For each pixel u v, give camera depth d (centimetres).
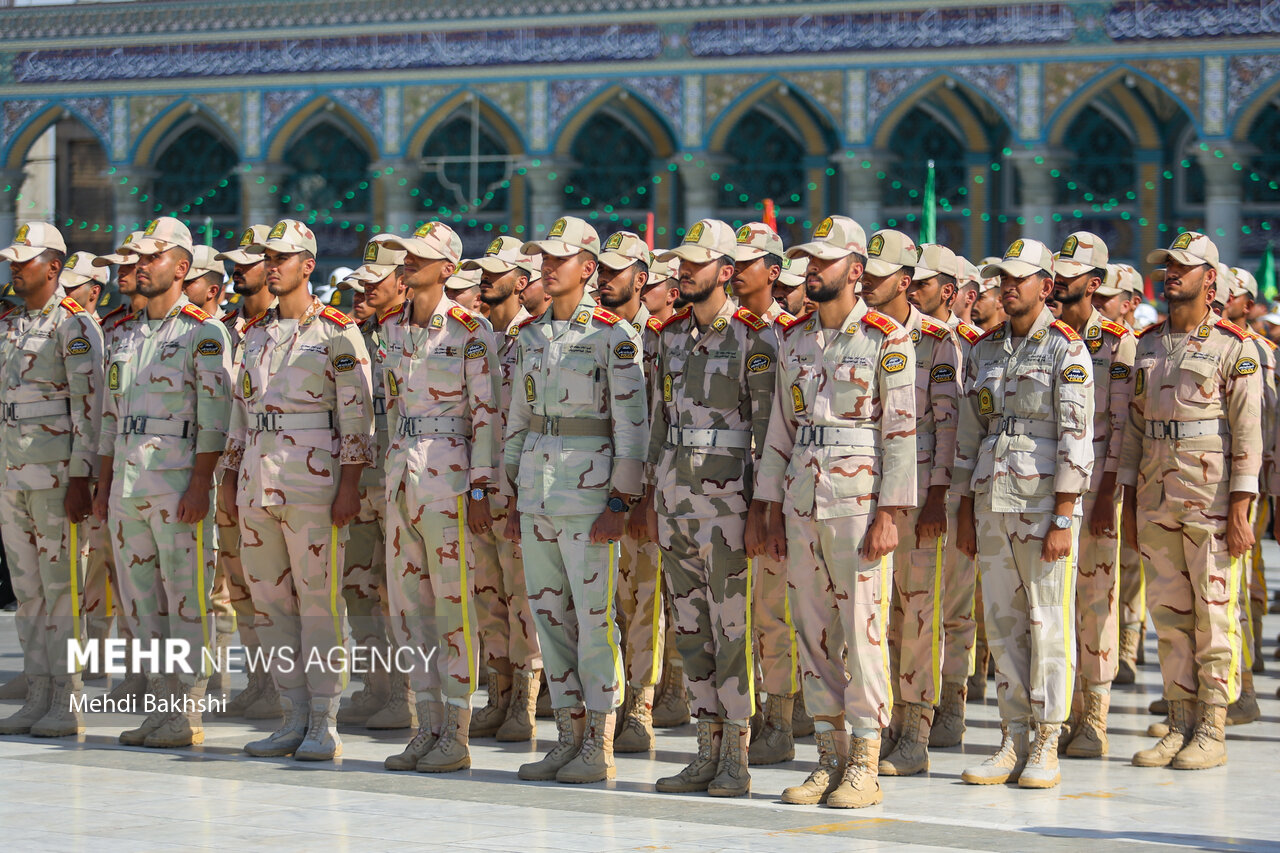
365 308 2234
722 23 7881
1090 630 1992
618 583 2034
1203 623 1905
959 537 1891
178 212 9619
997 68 7519
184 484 1994
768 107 8719
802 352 1683
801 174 8831
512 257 2144
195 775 1803
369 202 9544
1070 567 1780
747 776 1725
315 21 8475
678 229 9000
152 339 2008
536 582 1822
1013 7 7469
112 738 2062
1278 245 8088
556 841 1468
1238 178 7306
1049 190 7575
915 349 1862
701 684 1745
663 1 7944
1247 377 1894
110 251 10050
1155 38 7294
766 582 1900
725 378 1727
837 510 1645
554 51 8138
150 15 8725
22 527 2108
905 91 7650
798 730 2159
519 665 2100
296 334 1914
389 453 1891
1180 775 1845
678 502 1738
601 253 1800
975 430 1864
